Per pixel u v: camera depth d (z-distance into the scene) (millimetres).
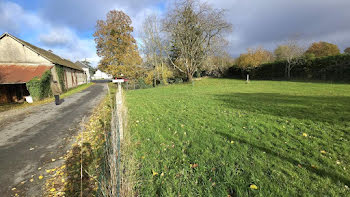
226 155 3186
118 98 5246
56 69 18266
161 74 25453
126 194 1977
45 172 3385
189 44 22750
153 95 13039
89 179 3043
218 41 21562
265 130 4363
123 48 29781
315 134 3965
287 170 2641
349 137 3717
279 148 3357
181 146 3709
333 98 8188
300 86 14086
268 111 6191
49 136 5375
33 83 13086
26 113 8766
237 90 13391
